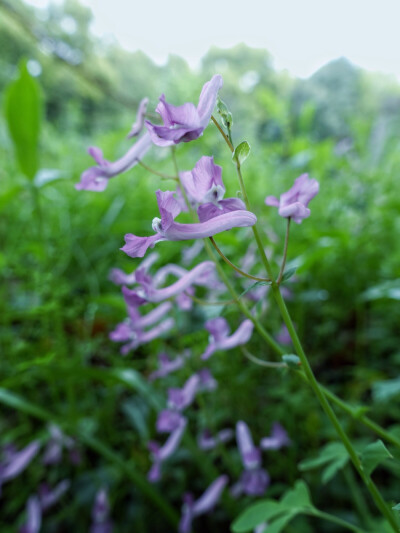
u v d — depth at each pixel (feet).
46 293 0.48
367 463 0.21
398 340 0.56
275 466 0.44
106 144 0.89
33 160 0.55
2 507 0.46
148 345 0.49
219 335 0.28
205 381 0.38
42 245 0.53
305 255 0.52
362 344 0.57
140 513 0.41
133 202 0.80
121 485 0.44
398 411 0.45
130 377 0.40
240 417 0.48
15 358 0.48
